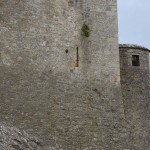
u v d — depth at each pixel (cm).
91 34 2339
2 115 2075
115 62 2358
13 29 2169
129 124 2489
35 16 2225
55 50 2248
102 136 2250
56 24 2272
